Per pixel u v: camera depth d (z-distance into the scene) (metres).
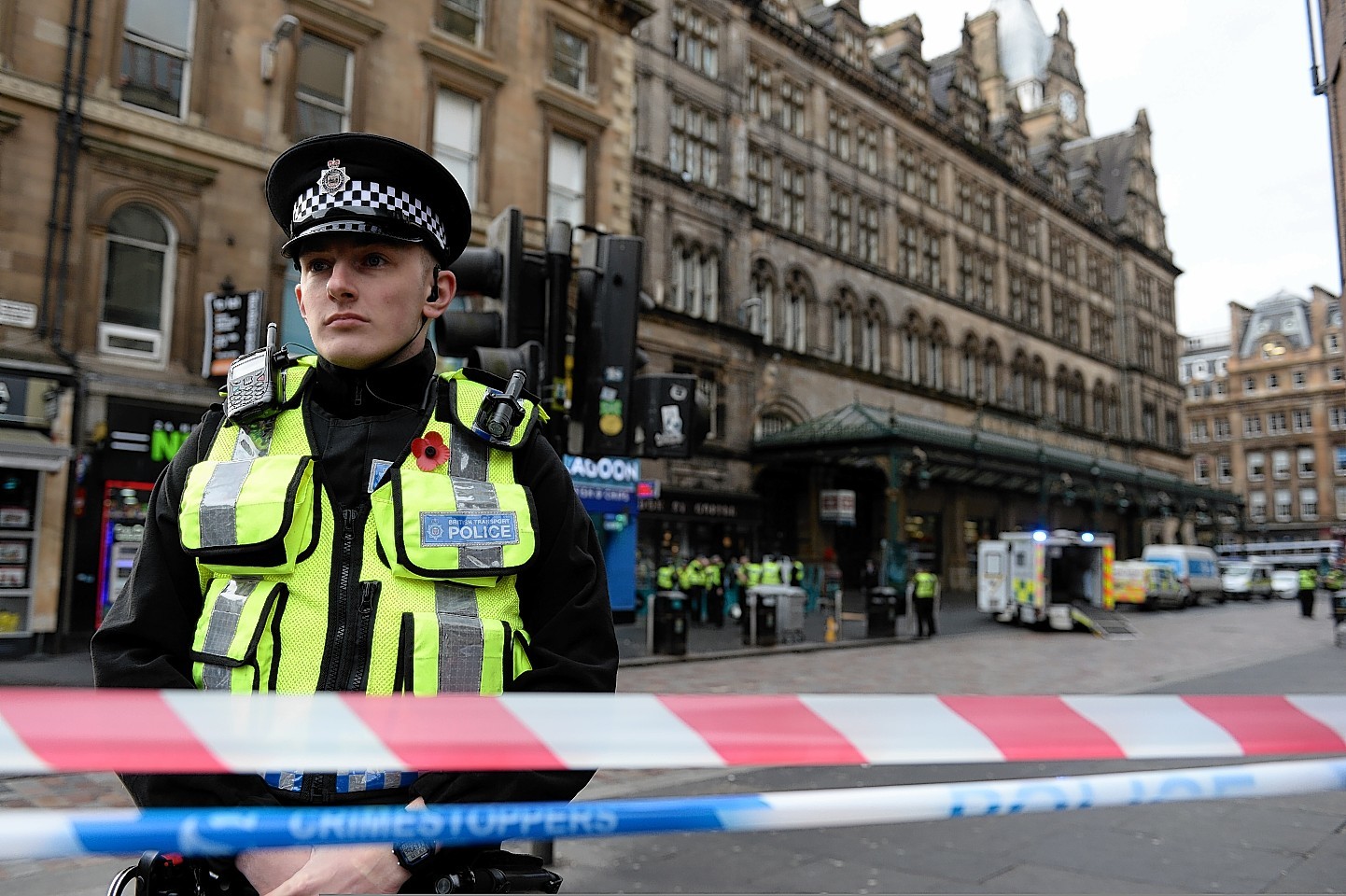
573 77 19.98
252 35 14.83
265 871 1.26
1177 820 5.57
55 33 12.91
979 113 40.72
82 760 0.92
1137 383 48.59
